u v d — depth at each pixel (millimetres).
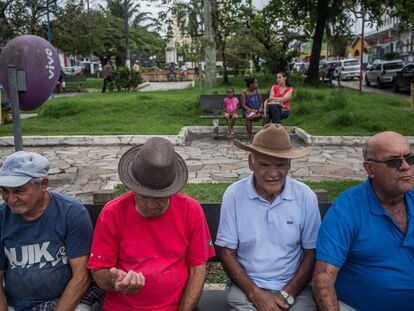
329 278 2604
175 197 2715
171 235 2668
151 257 2656
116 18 48812
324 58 59625
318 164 8508
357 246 2658
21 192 2582
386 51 51625
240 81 27344
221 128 12492
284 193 2908
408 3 21016
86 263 2754
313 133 11383
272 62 27469
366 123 11852
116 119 13516
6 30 25109
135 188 2479
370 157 2592
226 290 3320
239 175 7656
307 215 2920
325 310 2539
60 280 2756
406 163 2520
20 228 2709
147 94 16609
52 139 10797
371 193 2676
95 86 31578
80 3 30453
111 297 2750
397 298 2625
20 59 4164
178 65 46125
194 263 2760
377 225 2625
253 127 12375
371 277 2643
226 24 25234
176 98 14969
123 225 2652
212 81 20781
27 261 2719
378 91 25359
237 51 30125
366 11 23422
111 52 46906
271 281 2902
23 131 12000
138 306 2672
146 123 12977
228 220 2971
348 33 26906
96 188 7047
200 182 7035
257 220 2910
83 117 13820
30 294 2742
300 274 2869
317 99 14656
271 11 25703
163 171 2459
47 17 25438
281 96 10938
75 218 2742
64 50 31906
